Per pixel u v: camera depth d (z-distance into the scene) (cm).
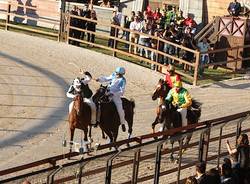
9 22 3928
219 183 1351
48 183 1236
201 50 3102
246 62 3238
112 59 3297
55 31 3869
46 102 2512
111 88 1923
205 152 1664
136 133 2153
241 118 1722
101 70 3059
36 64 3103
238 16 3306
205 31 3353
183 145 1723
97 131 2144
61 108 2452
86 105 1862
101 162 1780
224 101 2644
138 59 3347
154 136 1541
